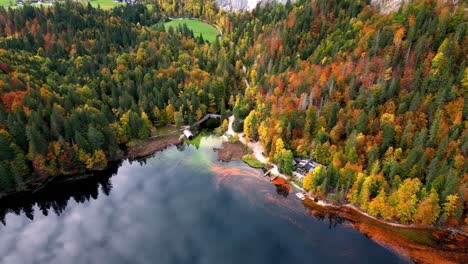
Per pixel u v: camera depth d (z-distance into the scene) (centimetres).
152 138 14450
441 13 12744
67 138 11781
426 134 10212
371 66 12581
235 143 14050
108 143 12875
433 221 9300
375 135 11062
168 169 12512
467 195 9112
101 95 14912
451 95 10562
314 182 10569
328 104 12288
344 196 10481
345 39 14650
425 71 11538
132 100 14450
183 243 9162
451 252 8750
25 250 9019
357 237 9281
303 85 13462
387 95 11600
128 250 8969
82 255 8825
